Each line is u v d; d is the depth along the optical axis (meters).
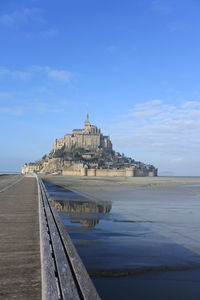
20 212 16.30
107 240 15.02
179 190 69.12
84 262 11.35
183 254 12.49
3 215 15.25
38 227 12.12
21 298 5.24
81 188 67.69
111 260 11.56
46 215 13.40
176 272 10.30
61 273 5.68
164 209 29.08
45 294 4.79
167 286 9.08
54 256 6.98
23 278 6.28
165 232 17.17
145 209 28.80
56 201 35.50
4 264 7.27
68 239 8.66
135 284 9.23
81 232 17.00
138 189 69.38
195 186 94.12
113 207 30.17
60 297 4.91
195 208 30.27
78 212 25.62
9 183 50.31
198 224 20.06
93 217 22.83
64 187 69.19
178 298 8.20
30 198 24.20
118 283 9.33
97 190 61.28
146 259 11.77
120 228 18.28
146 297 8.34
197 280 9.57
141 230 17.70
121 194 50.78
